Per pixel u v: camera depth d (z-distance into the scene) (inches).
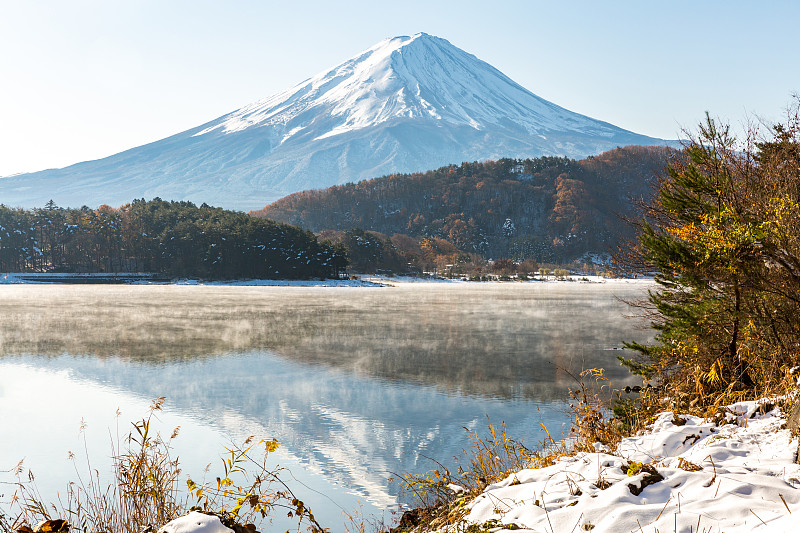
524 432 564.4
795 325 354.9
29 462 503.5
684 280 408.5
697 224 408.8
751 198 400.8
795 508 138.6
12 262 6274.6
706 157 422.3
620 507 157.6
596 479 187.3
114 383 848.9
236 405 710.5
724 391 318.7
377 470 467.8
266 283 5310.0
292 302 2743.6
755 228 351.9
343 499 401.7
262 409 689.0
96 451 534.3
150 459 269.3
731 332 391.5
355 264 6776.6
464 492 251.3
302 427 609.6
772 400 253.9
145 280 5620.1
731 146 431.5
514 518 171.6
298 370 943.0
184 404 719.1
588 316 1951.3
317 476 454.0
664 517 146.9
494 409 674.2
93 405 718.5
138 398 753.6
